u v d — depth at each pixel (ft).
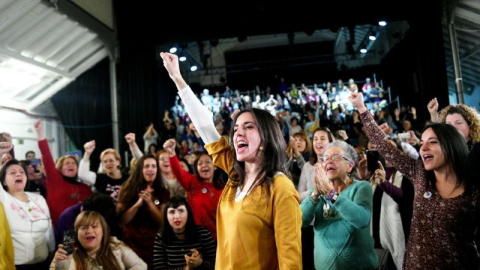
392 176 9.25
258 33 27.61
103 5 27.07
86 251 8.18
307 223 5.84
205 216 9.90
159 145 27.22
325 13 26.61
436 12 25.08
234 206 4.26
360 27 41.83
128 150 27.73
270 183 4.15
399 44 32.24
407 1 25.52
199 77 49.70
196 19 27.81
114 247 8.46
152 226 9.74
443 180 5.35
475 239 4.91
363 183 6.33
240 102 39.45
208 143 4.92
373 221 9.29
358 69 41.06
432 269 5.09
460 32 25.86
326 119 31.12
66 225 9.92
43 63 24.48
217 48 48.96
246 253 3.97
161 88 37.29
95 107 28.32
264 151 4.33
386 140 6.30
